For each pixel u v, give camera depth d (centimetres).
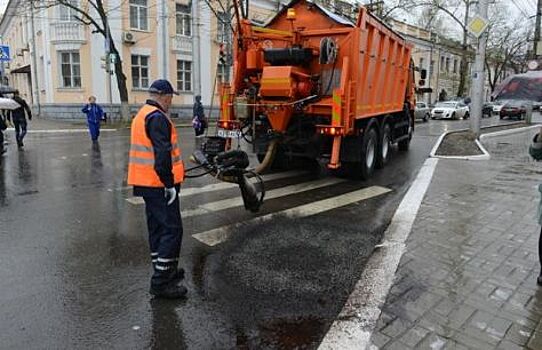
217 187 834
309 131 896
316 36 866
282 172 1031
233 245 528
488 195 777
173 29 2908
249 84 917
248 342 327
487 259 481
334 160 838
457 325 347
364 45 872
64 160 1151
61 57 2616
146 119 381
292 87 826
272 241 544
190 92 3044
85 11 2459
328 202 743
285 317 362
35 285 413
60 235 552
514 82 440
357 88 862
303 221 630
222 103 923
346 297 397
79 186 834
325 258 489
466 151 1351
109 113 2645
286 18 912
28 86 3606
